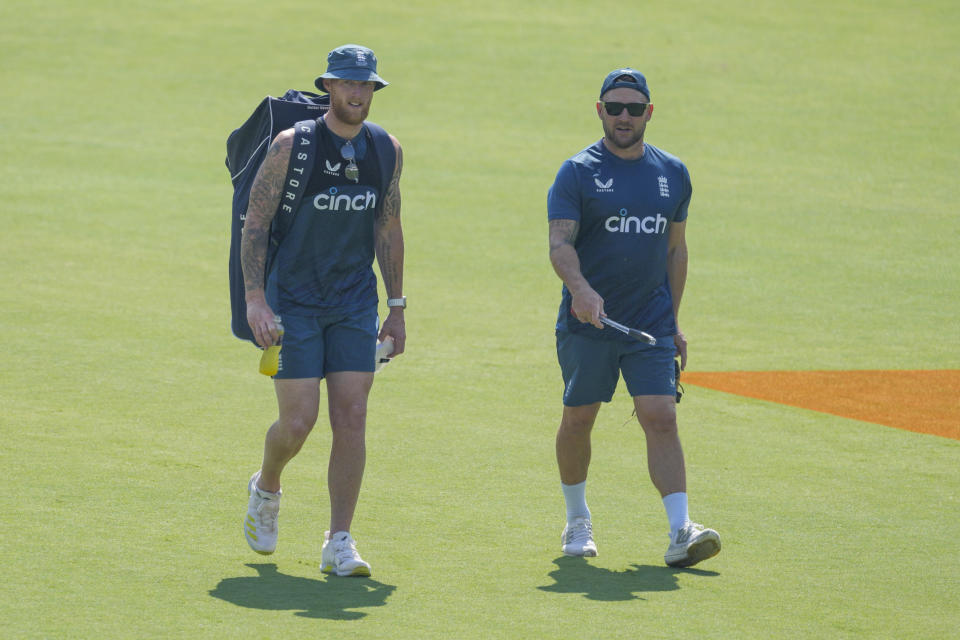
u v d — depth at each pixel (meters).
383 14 98.75
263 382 30.88
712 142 71.00
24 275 42.53
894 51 91.12
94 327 36.09
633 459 25.70
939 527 21.64
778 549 20.16
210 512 20.95
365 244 18.56
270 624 15.70
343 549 17.94
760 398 31.47
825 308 42.53
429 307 40.88
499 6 101.75
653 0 104.44
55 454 24.03
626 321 19.56
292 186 17.78
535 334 37.75
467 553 19.38
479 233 52.28
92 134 69.06
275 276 18.28
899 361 35.91
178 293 41.03
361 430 18.28
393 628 15.71
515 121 74.88
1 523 19.70
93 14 96.75
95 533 19.45
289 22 96.06
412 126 72.94
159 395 29.25
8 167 61.00
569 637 15.59
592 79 83.81
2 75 81.25
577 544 19.61
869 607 17.27
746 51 90.75
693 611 16.80
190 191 58.00
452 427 27.77
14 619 15.51
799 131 73.50
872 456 26.59
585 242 19.56
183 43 90.19
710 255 49.94
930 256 50.44
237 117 74.00
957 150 70.06
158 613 15.96
